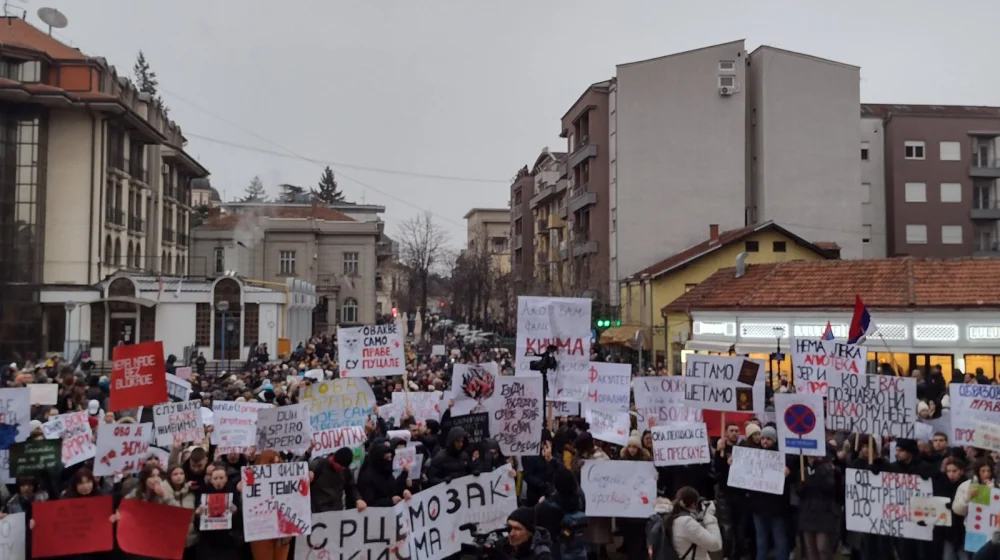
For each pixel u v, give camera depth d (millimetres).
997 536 8680
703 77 52625
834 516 10570
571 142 63781
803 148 52031
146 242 55594
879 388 10594
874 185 60969
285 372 22875
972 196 60344
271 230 72188
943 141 60281
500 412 12109
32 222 44875
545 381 13953
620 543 12617
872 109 62938
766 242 42031
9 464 9766
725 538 11750
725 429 12531
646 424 12906
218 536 9172
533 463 12148
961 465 9883
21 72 45938
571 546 8992
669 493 12289
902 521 10070
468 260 86562
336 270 74188
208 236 71500
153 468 9125
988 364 23719
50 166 46219
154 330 45500
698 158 52531
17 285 43906
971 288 24750
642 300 46375
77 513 8820
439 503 9812
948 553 9969
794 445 10656
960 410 10914
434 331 72938
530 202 81688
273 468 9273
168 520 8914
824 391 12180
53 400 14195
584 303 13594
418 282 86188
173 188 62875
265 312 46656
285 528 9211
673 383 13000
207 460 9625
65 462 11289
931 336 24344
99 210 46906
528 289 64750
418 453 12055
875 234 60844
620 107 52938
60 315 45219
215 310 46062
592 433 13039
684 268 42656
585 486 10570
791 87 52188
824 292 27125
